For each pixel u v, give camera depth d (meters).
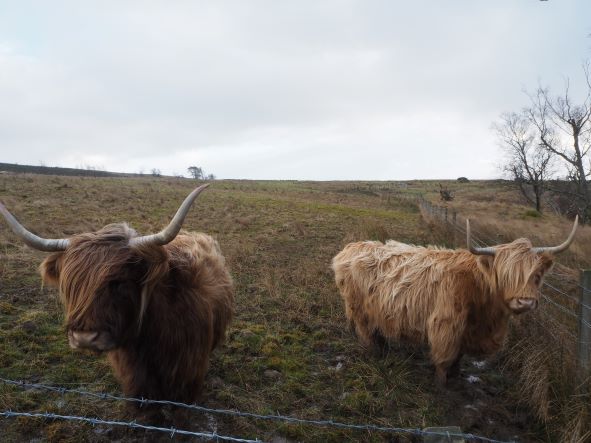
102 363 4.23
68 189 18.14
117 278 2.51
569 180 30.89
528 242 3.96
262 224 13.20
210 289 3.47
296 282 7.23
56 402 3.62
